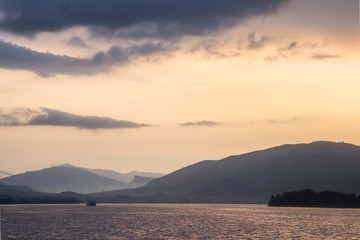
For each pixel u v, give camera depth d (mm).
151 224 155125
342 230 134750
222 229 135750
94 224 154125
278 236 117375
